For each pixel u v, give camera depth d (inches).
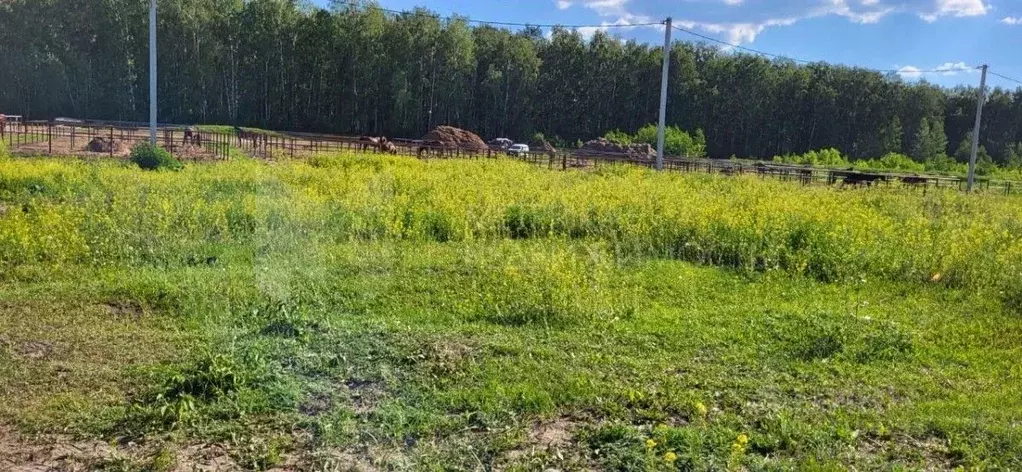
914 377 221.0
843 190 716.7
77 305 265.7
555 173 773.9
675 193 545.0
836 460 162.4
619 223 435.5
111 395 189.9
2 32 2297.0
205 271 314.2
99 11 2301.9
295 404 185.3
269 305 254.1
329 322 247.9
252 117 2393.0
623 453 161.5
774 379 214.8
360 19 2391.7
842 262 358.3
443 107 2501.2
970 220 520.1
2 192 504.7
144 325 247.8
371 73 2369.6
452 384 201.0
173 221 382.3
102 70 2337.6
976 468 160.1
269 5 2367.1
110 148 951.0
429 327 252.7
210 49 2303.2
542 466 158.2
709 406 191.2
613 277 333.7
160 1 2304.4
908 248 378.3
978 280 339.9
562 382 204.1
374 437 169.3
